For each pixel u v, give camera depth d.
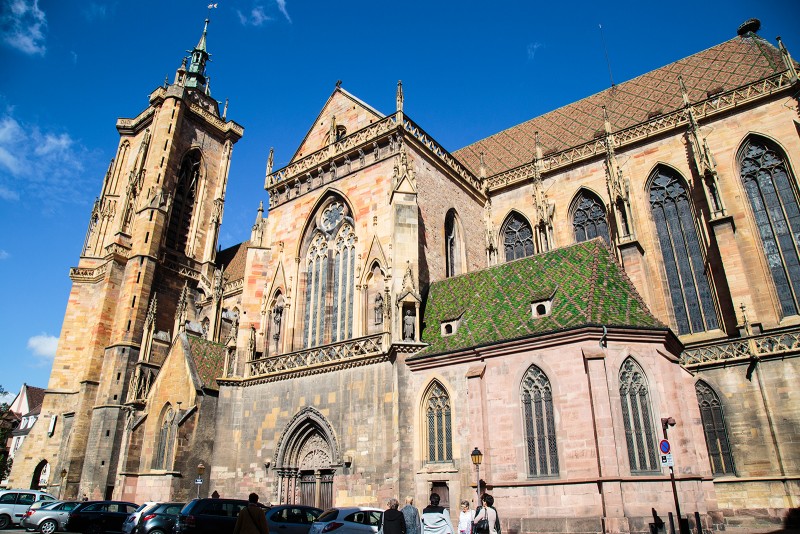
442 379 38.50
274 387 46.81
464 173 59.72
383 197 48.34
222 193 94.56
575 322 34.88
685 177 51.03
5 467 106.06
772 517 37.66
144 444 51.34
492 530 23.84
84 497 60.19
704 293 47.94
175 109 89.31
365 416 40.34
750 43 58.72
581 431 32.25
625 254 47.59
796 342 39.97
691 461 32.69
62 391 75.44
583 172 57.97
